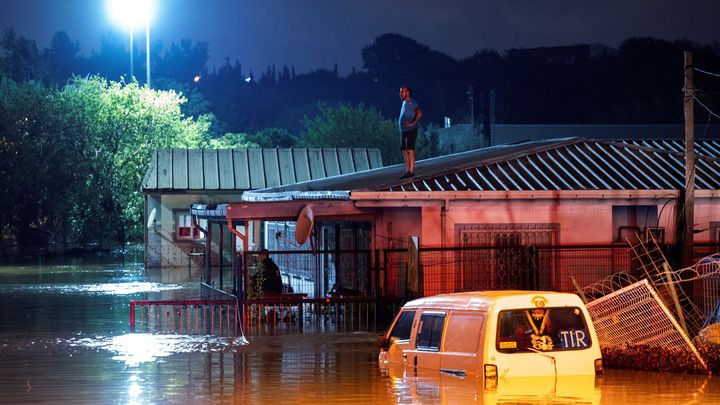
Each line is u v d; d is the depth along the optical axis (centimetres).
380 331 2278
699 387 1312
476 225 2562
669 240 2641
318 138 8819
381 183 2653
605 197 2595
